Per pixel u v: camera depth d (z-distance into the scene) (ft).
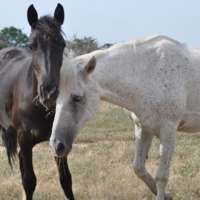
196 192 21.17
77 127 16.44
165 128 17.53
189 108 18.37
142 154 19.26
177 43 18.85
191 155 28.76
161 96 17.39
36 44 16.01
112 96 17.66
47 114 17.56
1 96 20.16
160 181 17.74
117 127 42.52
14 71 20.06
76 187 22.04
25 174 18.35
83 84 16.26
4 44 119.55
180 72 17.84
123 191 21.27
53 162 26.76
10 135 22.12
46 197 20.61
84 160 27.14
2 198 20.89
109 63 17.42
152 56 17.90
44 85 15.17
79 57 16.87
